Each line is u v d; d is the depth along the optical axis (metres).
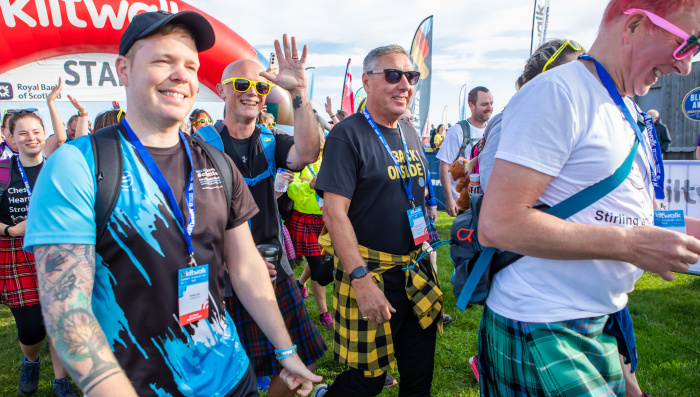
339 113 6.30
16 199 2.89
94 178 1.08
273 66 2.52
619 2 1.23
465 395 2.75
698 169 4.53
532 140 1.16
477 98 3.97
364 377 2.01
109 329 1.11
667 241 1.10
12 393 2.89
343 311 2.01
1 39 5.10
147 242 1.13
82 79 5.79
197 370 1.21
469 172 2.08
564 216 1.23
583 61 1.30
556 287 1.29
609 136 1.20
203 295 1.22
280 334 1.44
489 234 1.20
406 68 2.05
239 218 1.43
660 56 1.17
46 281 0.99
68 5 5.27
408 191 2.08
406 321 2.08
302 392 1.42
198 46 1.30
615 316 1.42
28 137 2.92
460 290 1.59
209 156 1.34
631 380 1.75
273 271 2.18
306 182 3.57
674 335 3.49
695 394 2.70
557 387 1.23
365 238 2.00
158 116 1.19
